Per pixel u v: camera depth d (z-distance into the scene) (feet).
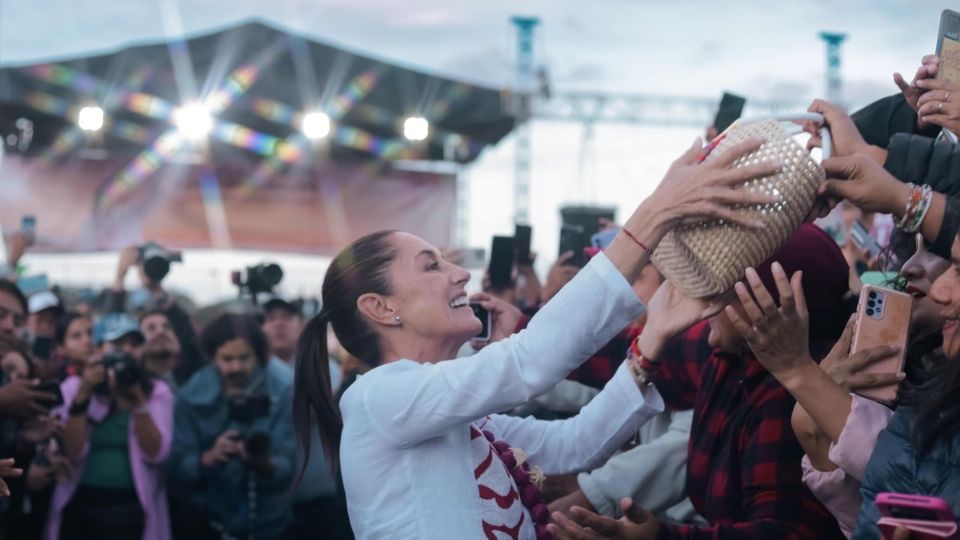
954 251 6.97
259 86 41.24
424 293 8.11
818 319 8.98
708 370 9.58
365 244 8.32
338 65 41.47
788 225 7.27
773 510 8.42
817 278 8.80
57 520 18.81
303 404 8.73
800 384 7.66
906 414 6.81
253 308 23.47
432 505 7.56
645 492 10.81
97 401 19.27
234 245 47.98
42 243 45.57
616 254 7.25
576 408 13.65
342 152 48.14
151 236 46.98
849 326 8.00
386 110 41.88
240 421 19.52
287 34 41.50
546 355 7.25
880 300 7.80
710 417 9.37
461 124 42.83
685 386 10.70
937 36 8.56
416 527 7.52
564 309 7.27
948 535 5.86
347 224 48.65
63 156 45.68
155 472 19.52
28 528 18.62
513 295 15.83
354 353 8.38
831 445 7.70
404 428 7.50
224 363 19.86
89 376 18.90
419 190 49.01
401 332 8.19
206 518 19.57
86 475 19.12
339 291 8.29
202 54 41.32
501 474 7.96
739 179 7.07
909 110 9.55
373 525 7.64
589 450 8.68
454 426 7.51
